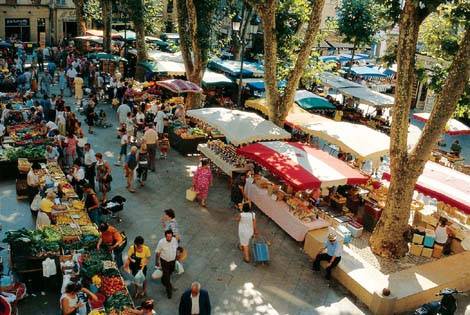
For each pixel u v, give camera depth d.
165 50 37.75
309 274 11.60
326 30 30.64
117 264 10.38
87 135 19.78
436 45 16.08
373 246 12.59
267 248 11.73
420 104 32.56
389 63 13.41
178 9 22.89
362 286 10.68
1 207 13.20
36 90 24.66
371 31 29.98
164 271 9.88
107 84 26.34
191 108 23.30
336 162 13.67
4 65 28.30
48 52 34.28
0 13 39.31
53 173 13.79
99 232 10.55
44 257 9.53
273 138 15.62
